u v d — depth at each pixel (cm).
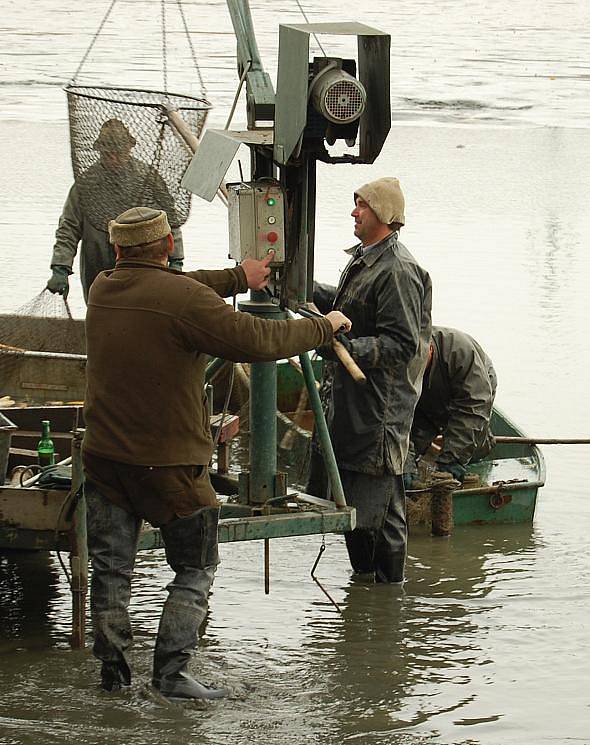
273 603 975
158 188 1291
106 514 783
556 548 1115
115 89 1312
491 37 7381
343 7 9600
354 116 838
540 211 2828
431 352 1163
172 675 788
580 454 1388
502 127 4038
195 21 7688
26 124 3681
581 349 1780
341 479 1006
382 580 1023
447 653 879
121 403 762
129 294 766
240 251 870
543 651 886
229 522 867
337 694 804
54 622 917
